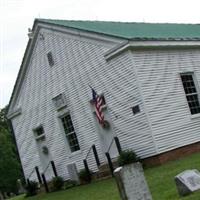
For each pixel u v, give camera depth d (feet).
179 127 72.90
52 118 89.45
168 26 97.60
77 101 82.74
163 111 71.87
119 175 37.04
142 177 37.88
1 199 185.47
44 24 87.25
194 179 41.01
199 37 81.61
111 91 75.15
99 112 74.90
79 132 83.71
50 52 87.35
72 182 83.41
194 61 79.87
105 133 78.28
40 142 94.07
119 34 75.46
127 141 73.87
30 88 94.02
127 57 71.15
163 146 70.08
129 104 72.43
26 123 96.84
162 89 72.90
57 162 90.17
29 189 94.79
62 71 85.05
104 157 79.05
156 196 43.80
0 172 188.03
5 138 190.49
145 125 70.38
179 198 39.91
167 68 74.84
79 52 80.59
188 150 72.84
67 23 86.12
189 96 76.95
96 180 77.77
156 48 73.97
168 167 61.46
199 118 76.59
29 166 98.02
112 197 51.70
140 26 92.48
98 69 77.10
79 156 84.64
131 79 71.31
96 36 75.92
